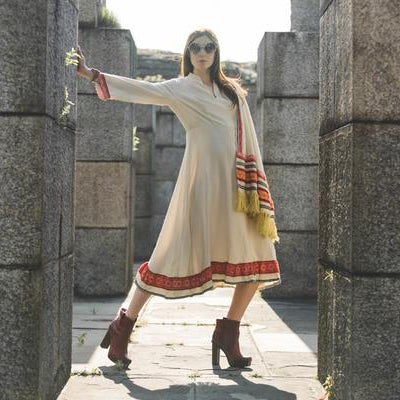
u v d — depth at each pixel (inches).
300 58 294.7
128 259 307.0
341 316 127.7
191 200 157.6
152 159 482.6
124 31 297.0
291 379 152.5
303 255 294.4
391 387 120.2
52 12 122.3
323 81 148.3
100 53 296.8
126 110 295.7
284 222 294.4
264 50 295.7
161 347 184.1
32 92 117.7
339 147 131.0
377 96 120.4
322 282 146.8
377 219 120.0
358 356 120.0
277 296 293.7
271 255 160.9
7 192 118.0
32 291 118.2
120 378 151.7
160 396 138.2
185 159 160.2
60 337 137.6
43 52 117.7
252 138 162.7
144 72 562.6
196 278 156.4
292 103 295.0
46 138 119.7
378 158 120.3
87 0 296.2
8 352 118.6
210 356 174.2
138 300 160.7
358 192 120.2
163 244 159.5
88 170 296.4
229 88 162.6
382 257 120.0
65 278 140.8
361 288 120.0
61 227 134.9
